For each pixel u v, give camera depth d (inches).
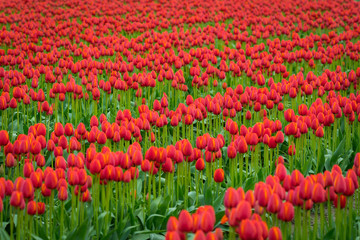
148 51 419.8
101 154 161.8
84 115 292.4
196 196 187.3
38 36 482.0
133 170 172.2
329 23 558.9
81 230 152.9
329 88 288.4
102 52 384.5
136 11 636.1
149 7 664.4
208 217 121.5
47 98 306.5
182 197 197.9
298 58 387.5
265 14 626.2
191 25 547.8
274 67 348.5
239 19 578.6
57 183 155.4
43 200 191.0
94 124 215.3
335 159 237.9
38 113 295.3
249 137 194.4
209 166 195.9
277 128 215.2
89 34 443.2
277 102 261.3
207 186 197.5
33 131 192.1
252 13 630.5
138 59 347.6
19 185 147.3
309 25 574.6
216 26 534.3
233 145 187.3
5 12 628.4
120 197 181.6
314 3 681.0
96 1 717.3
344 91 316.5
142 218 179.0
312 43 449.7
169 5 655.1
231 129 207.5
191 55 370.0
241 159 197.5
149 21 563.5
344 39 480.4
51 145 187.0
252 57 377.7
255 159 208.8
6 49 450.3
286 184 150.3
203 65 343.6
